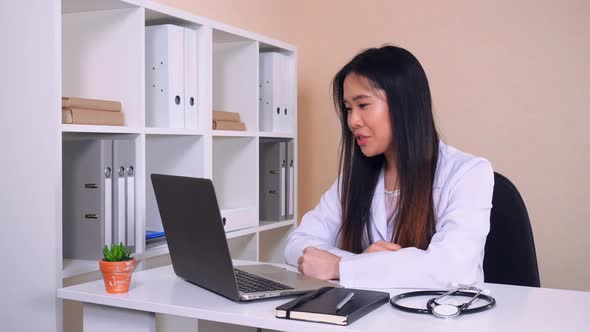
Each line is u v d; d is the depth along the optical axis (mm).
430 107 1719
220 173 2584
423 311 1255
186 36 2131
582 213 2771
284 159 2707
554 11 2791
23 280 1687
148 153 2270
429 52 3021
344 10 3191
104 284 1532
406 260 1469
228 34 2367
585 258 2775
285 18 3232
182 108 2123
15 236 1693
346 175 1846
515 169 2879
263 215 2707
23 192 1681
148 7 1945
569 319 1217
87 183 1792
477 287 1495
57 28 1631
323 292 1370
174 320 2037
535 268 1764
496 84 2898
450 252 1483
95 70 1990
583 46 2748
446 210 1625
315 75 3262
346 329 1151
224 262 1327
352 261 1500
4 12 1686
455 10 2963
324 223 1905
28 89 1666
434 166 1699
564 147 2793
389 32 3102
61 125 1647
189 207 1393
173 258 1584
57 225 1645
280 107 2719
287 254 1807
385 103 1679
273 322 1214
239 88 2551
